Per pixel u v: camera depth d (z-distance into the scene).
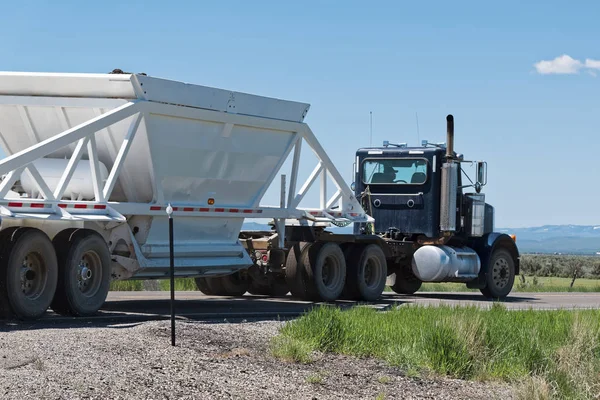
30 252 13.84
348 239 20.52
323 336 11.99
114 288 23.36
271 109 18.47
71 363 9.44
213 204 17.81
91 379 8.70
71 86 15.80
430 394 9.43
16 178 13.89
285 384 9.27
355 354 11.66
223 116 17.22
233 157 17.91
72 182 15.62
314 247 19.73
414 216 23.19
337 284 20.23
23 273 13.71
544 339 12.70
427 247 22.84
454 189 23.06
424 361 11.05
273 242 19.91
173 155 16.52
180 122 16.42
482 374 10.66
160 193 16.47
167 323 13.22
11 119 16.56
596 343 12.21
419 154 23.12
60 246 14.45
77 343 10.73
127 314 15.50
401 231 23.30
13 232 13.65
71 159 14.80
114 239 15.94
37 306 13.88
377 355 11.59
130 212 15.90
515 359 11.45
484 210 24.00
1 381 8.42
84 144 14.90
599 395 9.64
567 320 14.52
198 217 17.48
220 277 21.41
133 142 15.94
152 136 15.95
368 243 21.20
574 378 10.23
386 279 22.19
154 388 8.54
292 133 19.30
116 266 15.97
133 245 16.00
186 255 17.31
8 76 16.08
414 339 11.82
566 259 104.81
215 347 11.25
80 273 14.75
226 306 18.55
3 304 13.58
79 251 14.59
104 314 15.39
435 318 13.27
